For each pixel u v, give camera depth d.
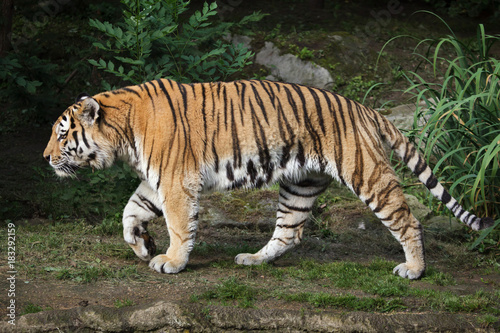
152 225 10.05
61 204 10.48
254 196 10.95
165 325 6.21
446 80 9.91
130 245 7.89
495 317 6.62
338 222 10.43
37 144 13.94
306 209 8.33
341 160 7.65
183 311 6.30
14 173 12.01
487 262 9.13
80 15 19.17
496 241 9.72
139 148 7.63
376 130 7.87
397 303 6.95
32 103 13.83
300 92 7.76
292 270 8.05
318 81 16.08
